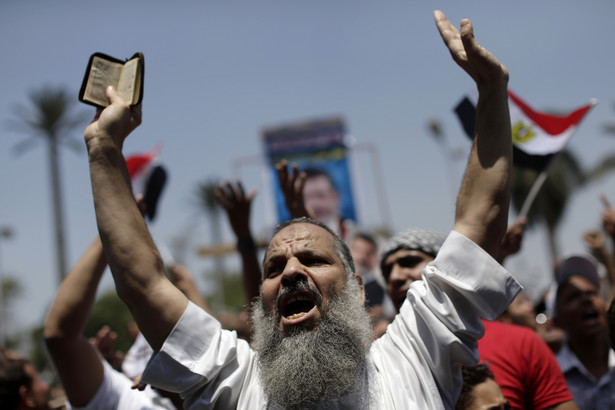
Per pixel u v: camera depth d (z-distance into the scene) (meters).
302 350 2.08
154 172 4.23
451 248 2.00
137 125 2.23
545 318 4.68
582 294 3.82
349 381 2.06
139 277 2.05
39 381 3.81
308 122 10.55
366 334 2.20
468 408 2.22
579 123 4.13
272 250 2.31
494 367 2.73
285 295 2.18
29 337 33.09
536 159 4.20
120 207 2.10
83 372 2.79
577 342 3.85
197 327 2.08
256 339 2.24
